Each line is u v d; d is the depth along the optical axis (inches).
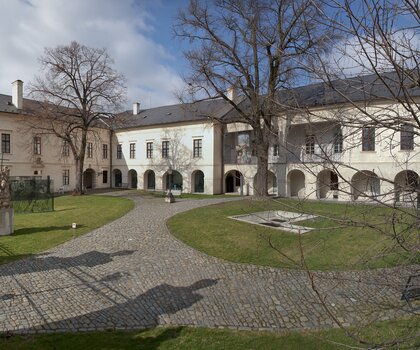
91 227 621.0
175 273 363.6
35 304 282.2
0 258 418.0
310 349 216.4
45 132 1380.4
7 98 1448.1
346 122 118.6
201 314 268.2
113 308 276.7
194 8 896.3
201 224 631.2
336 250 433.4
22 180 932.0
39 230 593.9
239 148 1318.9
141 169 1635.1
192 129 1421.0
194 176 1448.1
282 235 522.0
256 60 773.9
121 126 1663.4
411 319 235.6
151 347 218.1
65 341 223.5
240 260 411.2
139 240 514.3
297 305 282.5
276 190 1267.2
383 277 127.9
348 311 262.1
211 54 1049.5
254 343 224.8
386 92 124.3
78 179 1327.5
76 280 339.9
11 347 213.5
